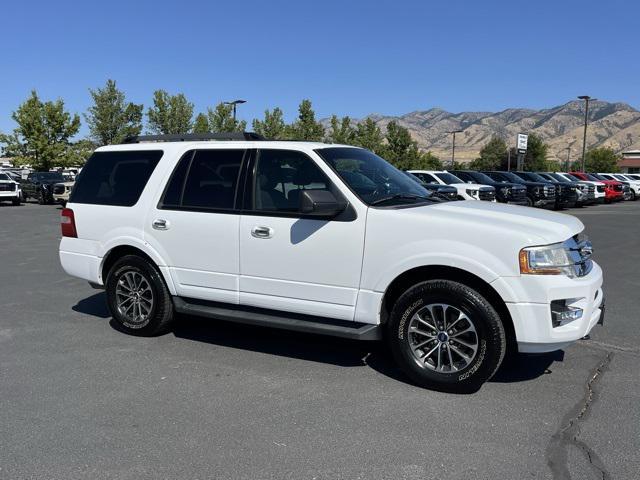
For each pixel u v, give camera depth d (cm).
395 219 440
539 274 402
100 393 438
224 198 517
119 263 578
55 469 329
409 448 350
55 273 938
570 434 367
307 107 3497
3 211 2373
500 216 442
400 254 437
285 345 555
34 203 2970
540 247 404
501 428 376
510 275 406
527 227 420
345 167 487
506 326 428
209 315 526
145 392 440
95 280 600
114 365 500
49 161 3694
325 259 465
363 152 548
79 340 572
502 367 490
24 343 562
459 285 421
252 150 515
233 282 511
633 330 596
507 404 414
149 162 570
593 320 433
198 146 544
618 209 2631
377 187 486
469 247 417
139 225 560
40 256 1124
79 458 341
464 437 364
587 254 445
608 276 896
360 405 414
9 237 1449
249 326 623
